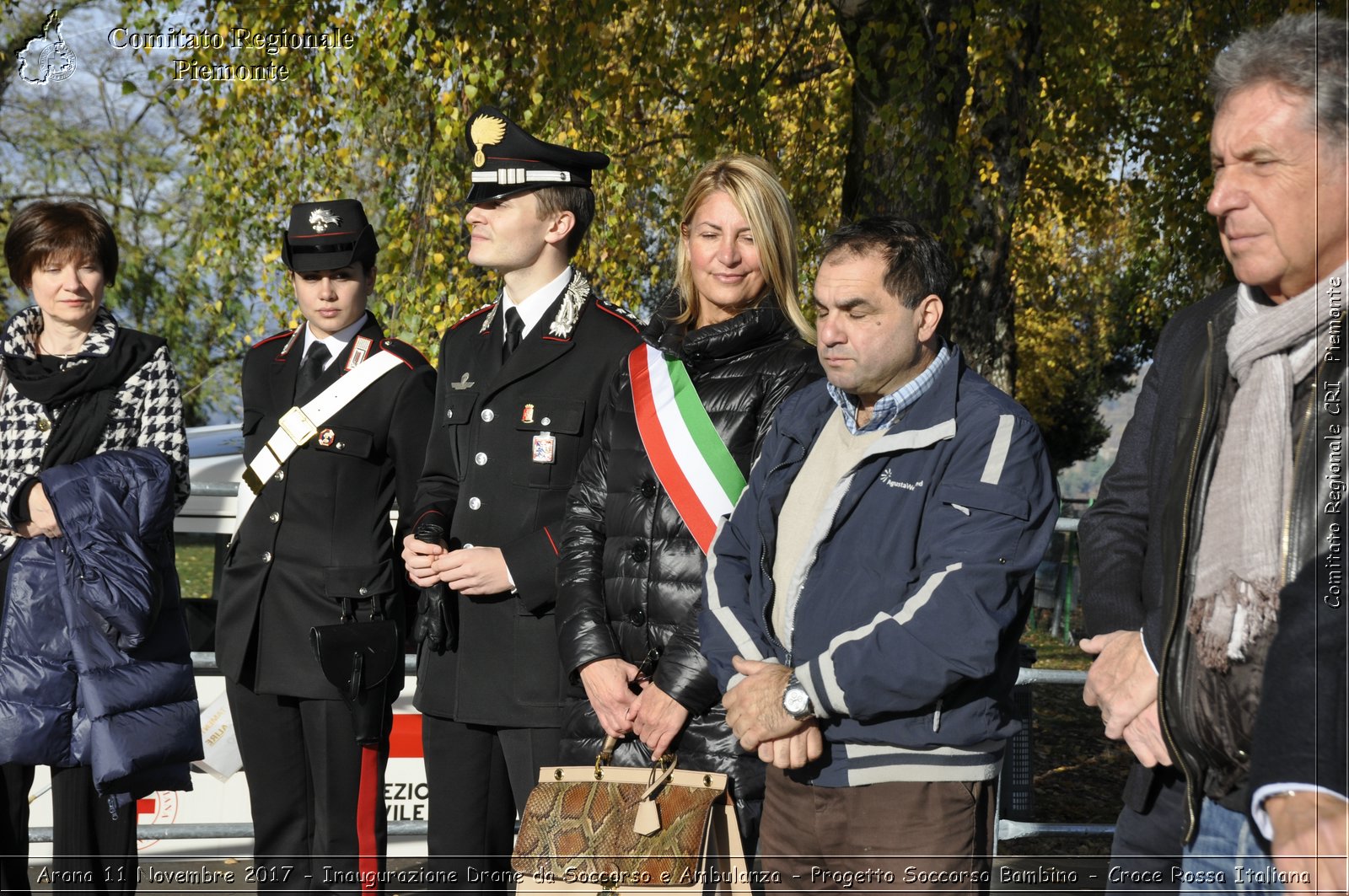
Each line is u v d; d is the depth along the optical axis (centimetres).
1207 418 179
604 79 862
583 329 296
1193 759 178
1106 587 205
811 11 984
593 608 257
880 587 207
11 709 290
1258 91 163
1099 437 2489
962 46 804
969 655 196
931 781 205
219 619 330
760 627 224
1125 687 193
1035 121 870
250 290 923
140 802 417
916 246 212
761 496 231
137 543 300
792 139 1067
